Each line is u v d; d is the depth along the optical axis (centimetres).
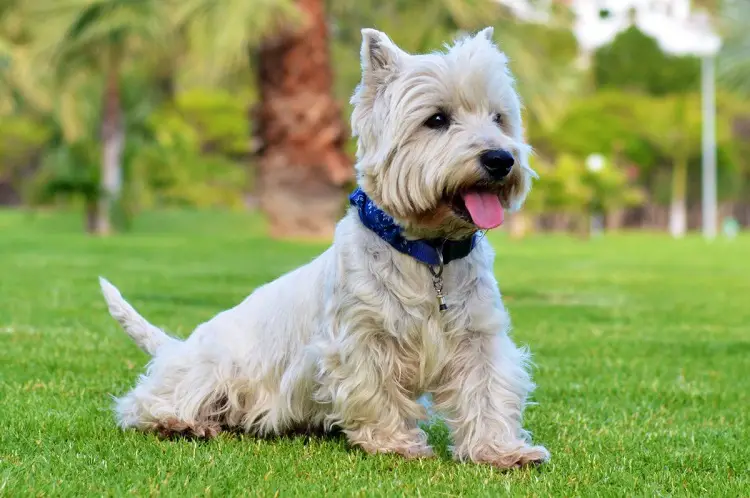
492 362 317
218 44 1443
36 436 337
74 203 2394
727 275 1255
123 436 345
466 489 278
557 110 1942
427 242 310
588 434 361
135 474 286
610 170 2634
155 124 2895
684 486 285
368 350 314
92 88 2511
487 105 323
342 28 1966
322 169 1691
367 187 320
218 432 366
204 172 3122
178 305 754
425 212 309
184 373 364
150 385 366
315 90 1669
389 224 312
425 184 307
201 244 1598
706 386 476
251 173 3275
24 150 3475
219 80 1673
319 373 329
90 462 301
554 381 483
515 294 954
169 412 356
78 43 1784
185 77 1641
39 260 1241
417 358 315
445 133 312
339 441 347
